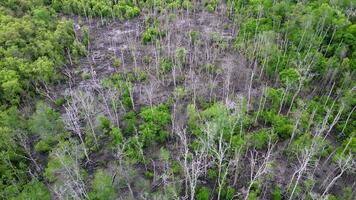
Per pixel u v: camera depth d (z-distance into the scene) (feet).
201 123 122.01
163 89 143.54
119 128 126.11
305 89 134.62
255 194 103.96
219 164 104.12
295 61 139.44
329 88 137.08
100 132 126.31
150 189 108.06
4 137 114.42
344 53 143.02
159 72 149.28
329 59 139.13
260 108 128.77
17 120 122.31
